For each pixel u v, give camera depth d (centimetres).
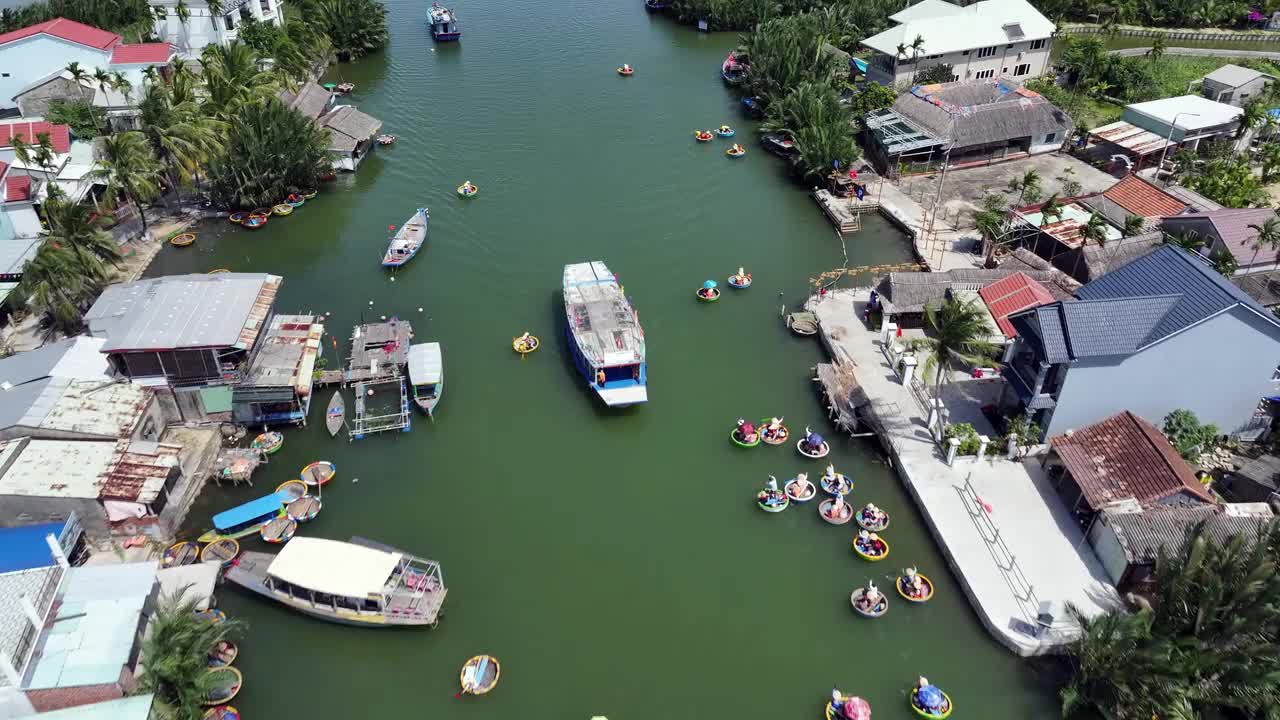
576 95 12838
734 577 5572
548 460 6462
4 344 7300
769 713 4769
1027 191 9219
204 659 4581
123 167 8562
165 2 12412
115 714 3997
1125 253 7719
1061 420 6031
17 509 5350
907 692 4856
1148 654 4312
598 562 5669
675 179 10538
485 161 10875
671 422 6819
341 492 6119
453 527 5888
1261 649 4172
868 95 11444
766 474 6344
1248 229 7500
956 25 12419
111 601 4716
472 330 7812
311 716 4719
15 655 4244
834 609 5347
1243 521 5072
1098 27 15550
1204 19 15250
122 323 6506
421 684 4903
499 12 16525
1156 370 5812
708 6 15362
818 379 7125
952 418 6550
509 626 5234
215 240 9256
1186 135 9900
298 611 5219
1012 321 6112
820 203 9962
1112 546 5212
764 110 11919
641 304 8206
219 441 6456
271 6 13550
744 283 8419
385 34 14462
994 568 5356
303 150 9762
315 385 7006
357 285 8438
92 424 5888
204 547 5553
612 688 4903
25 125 9131
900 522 5869
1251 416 6103
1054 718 4706
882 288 7669
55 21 11119
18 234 8381
